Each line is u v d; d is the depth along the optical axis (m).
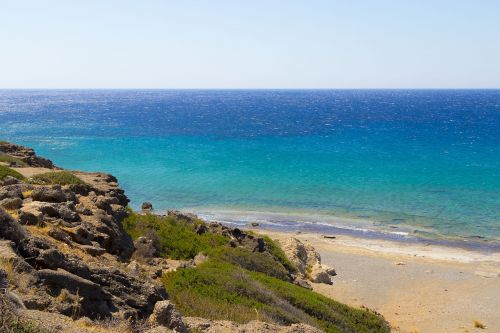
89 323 11.52
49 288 12.28
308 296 26.59
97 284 13.42
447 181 71.62
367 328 26.03
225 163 85.62
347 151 99.12
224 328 14.26
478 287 37.12
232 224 53.94
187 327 13.63
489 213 56.38
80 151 98.06
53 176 30.16
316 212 58.09
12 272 11.80
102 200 25.22
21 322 9.34
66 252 15.91
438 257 43.72
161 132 133.25
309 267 39.28
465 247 46.34
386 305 33.91
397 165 83.62
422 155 94.25
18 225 13.88
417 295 35.66
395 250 45.62
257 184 70.69
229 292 21.59
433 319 31.77
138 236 25.81
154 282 18.06
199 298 19.58
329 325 23.75
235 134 129.12
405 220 54.59
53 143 109.94
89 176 35.38
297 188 68.44
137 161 87.38
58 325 10.30
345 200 62.62
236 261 28.73
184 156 92.69
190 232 30.67
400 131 138.50
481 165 83.50
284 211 58.62
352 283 37.56
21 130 138.38
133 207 59.50
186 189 68.19
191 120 174.75
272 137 122.94
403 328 30.27
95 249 18.03
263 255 32.84
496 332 30.22
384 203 61.03
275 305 22.36
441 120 178.00
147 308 14.41
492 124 160.62
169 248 26.89
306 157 91.50
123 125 153.62
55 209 19.36
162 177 74.88
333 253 44.56
